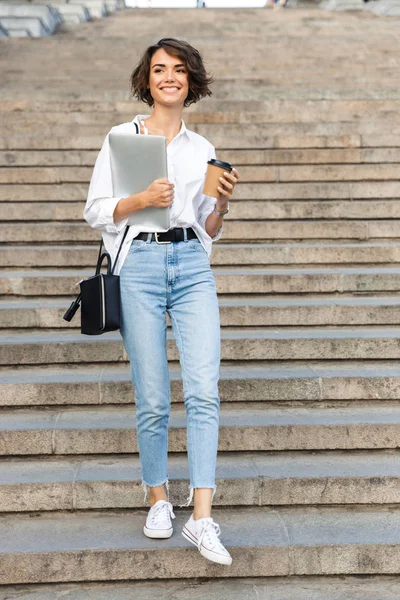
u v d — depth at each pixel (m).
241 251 5.06
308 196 5.93
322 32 12.73
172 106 2.75
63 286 4.66
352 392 3.67
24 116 7.25
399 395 3.68
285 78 9.37
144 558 2.73
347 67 9.93
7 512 3.05
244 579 2.79
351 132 6.93
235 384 3.64
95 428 3.34
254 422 3.41
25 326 4.29
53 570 2.72
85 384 3.63
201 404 2.61
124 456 3.36
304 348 3.98
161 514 2.81
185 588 2.74
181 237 2.69
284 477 3.09
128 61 10.53
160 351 2.67
